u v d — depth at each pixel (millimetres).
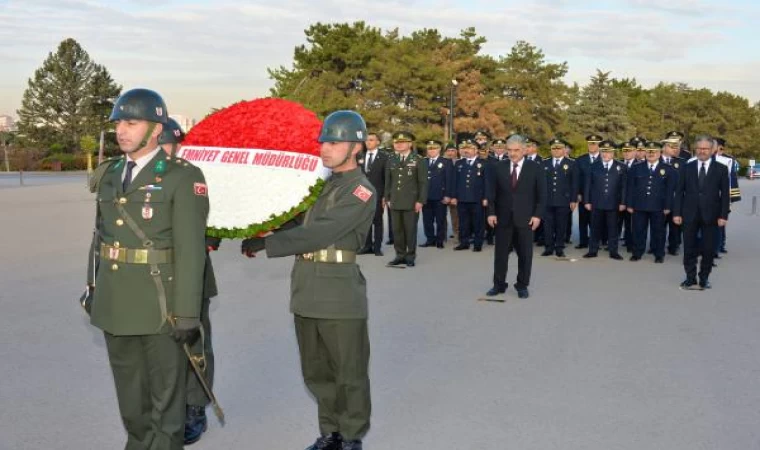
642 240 12109
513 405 4922
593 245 12516
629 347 6355
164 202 3496
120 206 3520
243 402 4996
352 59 49625
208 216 3924
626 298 8602
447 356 6059
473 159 13367
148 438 3785
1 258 11133
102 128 69438
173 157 3637
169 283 3533
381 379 5461
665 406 4906
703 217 9062
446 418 4691
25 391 5109
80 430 4457
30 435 4371
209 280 4477
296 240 3855
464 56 55062
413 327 7070
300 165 3922
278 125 4039
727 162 12414
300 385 5340
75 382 5305
